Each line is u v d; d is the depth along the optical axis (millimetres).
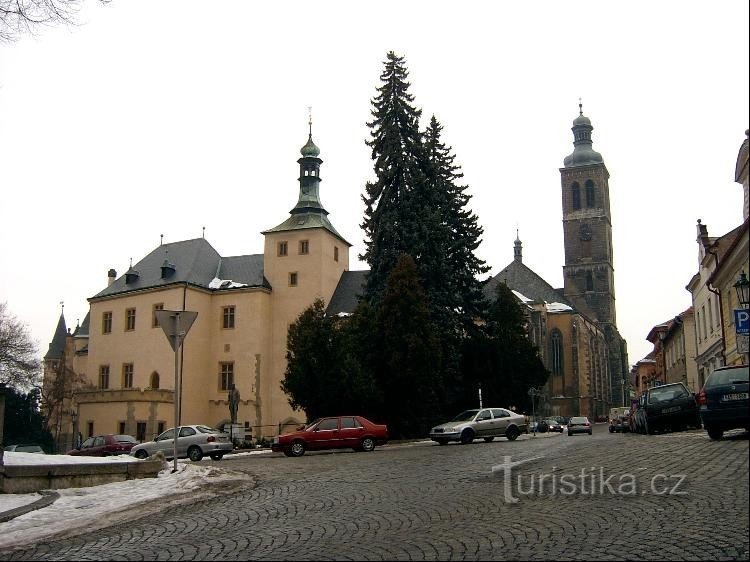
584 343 102250
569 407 99750
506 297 58344
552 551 7926
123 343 69438
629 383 138000
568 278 126312
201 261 72188
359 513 11516
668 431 27109
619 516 9469
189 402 66062
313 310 41750
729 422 17641
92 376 70812
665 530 8477
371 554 8359
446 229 48875
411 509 11594
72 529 11664
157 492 16031
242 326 68562
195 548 9352
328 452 33375
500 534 9008
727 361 37625
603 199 126750
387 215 48531
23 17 12062
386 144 49656
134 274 72250
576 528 9000
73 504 14688
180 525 11359
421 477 16250
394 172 49062
